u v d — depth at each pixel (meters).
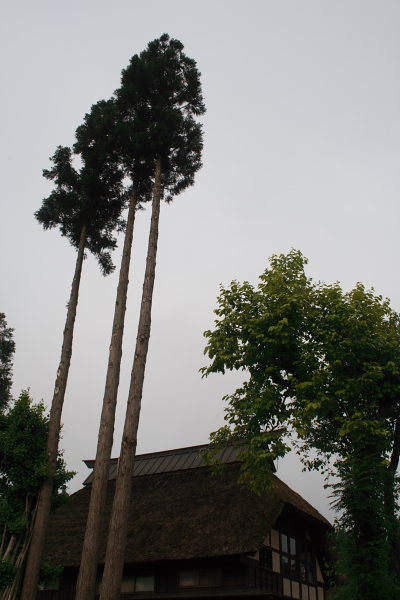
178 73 19.38
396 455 15.94
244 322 16.30
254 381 16.61
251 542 16.98
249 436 16.09
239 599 16.77
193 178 19.00
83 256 18.95
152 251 15.95
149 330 14.74
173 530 19.44
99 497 13.48
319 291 16.56
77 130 19.03
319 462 17.16
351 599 13.02
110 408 14.52
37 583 13.87
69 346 16.98
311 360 15.06
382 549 12.94
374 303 16.31
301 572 21.83
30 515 14.59
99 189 18.77
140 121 17.75
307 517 22.16
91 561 12.66
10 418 15.25
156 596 17.91
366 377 14.70
